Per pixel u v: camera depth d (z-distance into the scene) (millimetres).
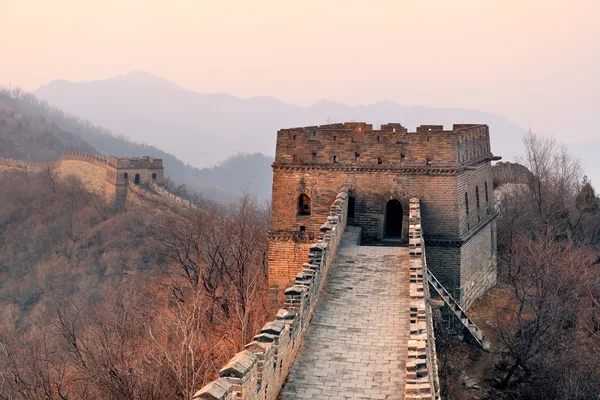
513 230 59000
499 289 49500
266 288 48969
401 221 43906
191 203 99062
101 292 75062
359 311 27688
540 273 43125
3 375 36938
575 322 42938
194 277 53344
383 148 41812
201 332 37344
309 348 24484
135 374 33688
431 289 39000
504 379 37125
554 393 35875
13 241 108062
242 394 16969
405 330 25953
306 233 43250
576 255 47344
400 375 22734
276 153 43625
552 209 61312
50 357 41781
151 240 88188
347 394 21562
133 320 41812
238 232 58344
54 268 96188
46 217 112875
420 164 41250
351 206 42469
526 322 40281
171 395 32531
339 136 42438
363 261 33312
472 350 39719
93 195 119500
